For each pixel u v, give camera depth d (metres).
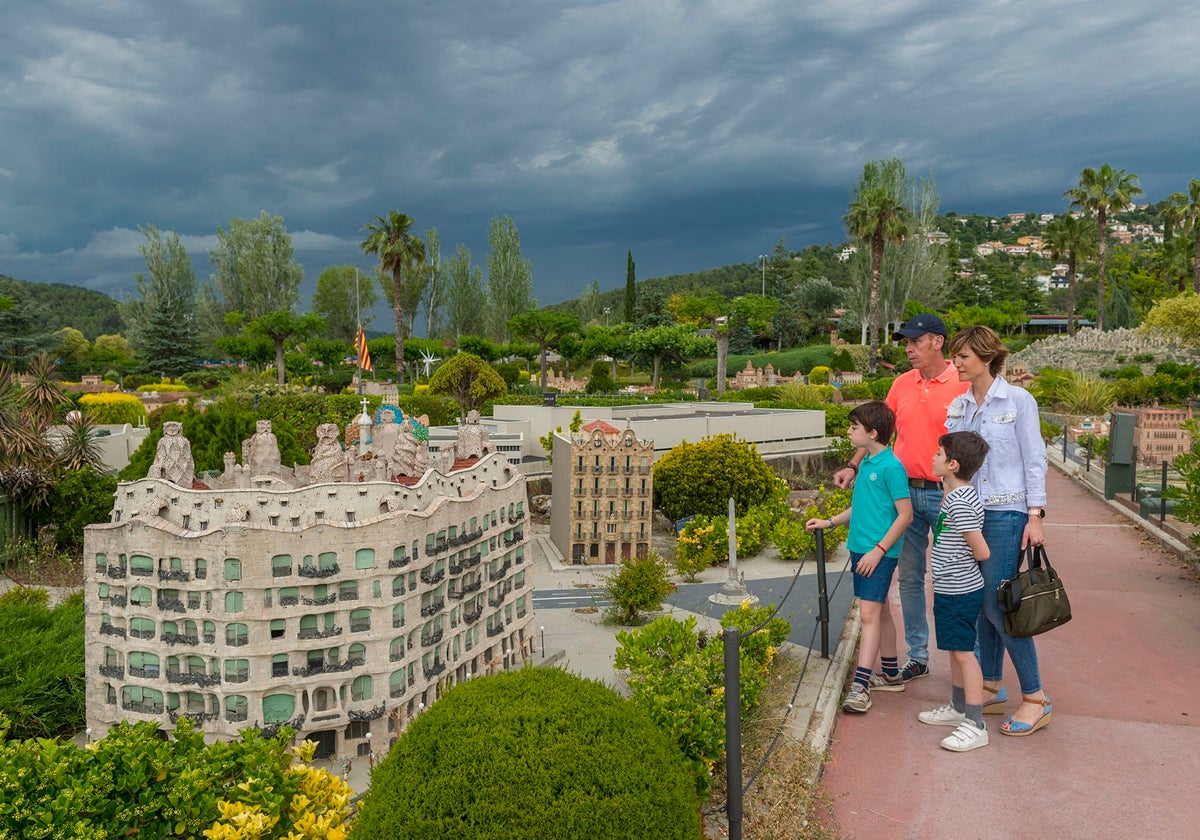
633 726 8.52
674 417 48.78
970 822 8.67
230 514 12.40
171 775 8.61
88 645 13.12
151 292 119.06
